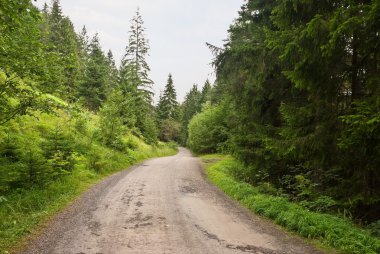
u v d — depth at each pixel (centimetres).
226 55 1612
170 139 7738
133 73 4559
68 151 1425
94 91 4138
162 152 4416
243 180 1598
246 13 1631
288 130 1038
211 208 1037
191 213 960
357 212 920
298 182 1162
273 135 1373
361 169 890
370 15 690
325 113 965
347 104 946
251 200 1109
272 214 919
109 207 1008
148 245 673
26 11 704
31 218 836
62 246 658
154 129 4878
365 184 870
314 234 742
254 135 1445
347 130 752
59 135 1411
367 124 671
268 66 1319
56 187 1160
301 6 1002
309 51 869
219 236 746
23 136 1638
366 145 763
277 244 698
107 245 668
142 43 4688
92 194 1206
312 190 1027
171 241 701
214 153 4538
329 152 958
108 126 2534
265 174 1388
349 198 882
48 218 862
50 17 4769
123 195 1205
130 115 3641
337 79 927
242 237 743
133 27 4688
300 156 1005
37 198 991
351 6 775
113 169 1977
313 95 988
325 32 800
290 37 942
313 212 887
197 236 741
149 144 4478
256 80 1391
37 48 940
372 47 791
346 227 741
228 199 1202
